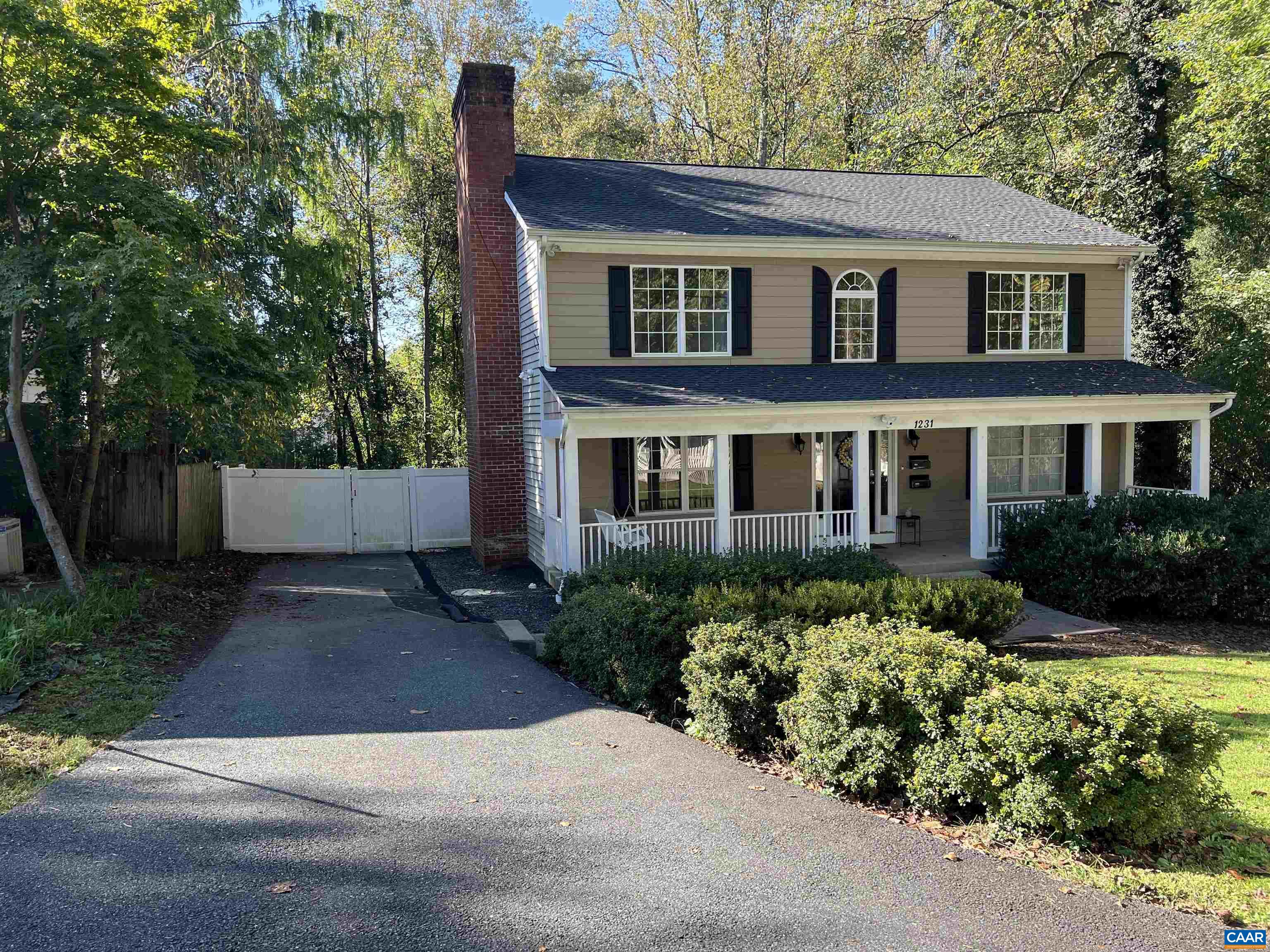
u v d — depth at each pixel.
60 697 6.92
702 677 6.60
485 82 15.60
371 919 3.79
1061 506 13.54
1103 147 21.03
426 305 25.84
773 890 4.10
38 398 13.21
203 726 6.62
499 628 10.76
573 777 5.70
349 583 14.28
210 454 18.39
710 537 14.71
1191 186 22.11
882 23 25.06
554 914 3.86
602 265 13.95
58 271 8.68
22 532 12.95
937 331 15.29
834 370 14.46
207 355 12.56
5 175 9.48
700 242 13.89
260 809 5.02
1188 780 4.60
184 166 15.85
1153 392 14.13
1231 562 11.82
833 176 18.52
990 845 4.67
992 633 9.41
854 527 13.41
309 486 17.69
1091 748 4.54
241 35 17.14
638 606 7.84
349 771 5.72
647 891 4.08
